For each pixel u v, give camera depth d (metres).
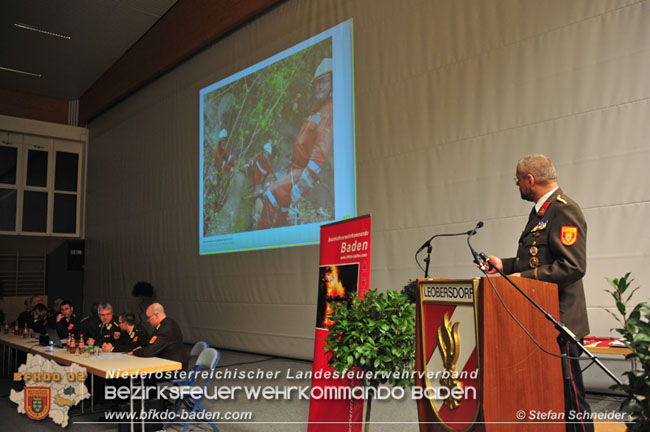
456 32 5.75
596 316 4.47
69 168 14.39
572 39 4.81
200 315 9.54
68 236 14.23
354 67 6.89
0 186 13.46
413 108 6.12
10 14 10.23
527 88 5.11
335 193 7.03
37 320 8.04
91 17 10.56
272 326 7.97
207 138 9.66
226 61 9.33
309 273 7.41
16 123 13.60
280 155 8.02
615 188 4.45
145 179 11.56
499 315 2.08
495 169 5.31
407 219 6.08
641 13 4.40
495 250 5.25
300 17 7.83
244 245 8.59
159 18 10.86
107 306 6.07
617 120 4.48
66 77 13.29
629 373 2.01
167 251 10.62
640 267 4.27
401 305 2.67
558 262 2.38
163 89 11.09
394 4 6.45
